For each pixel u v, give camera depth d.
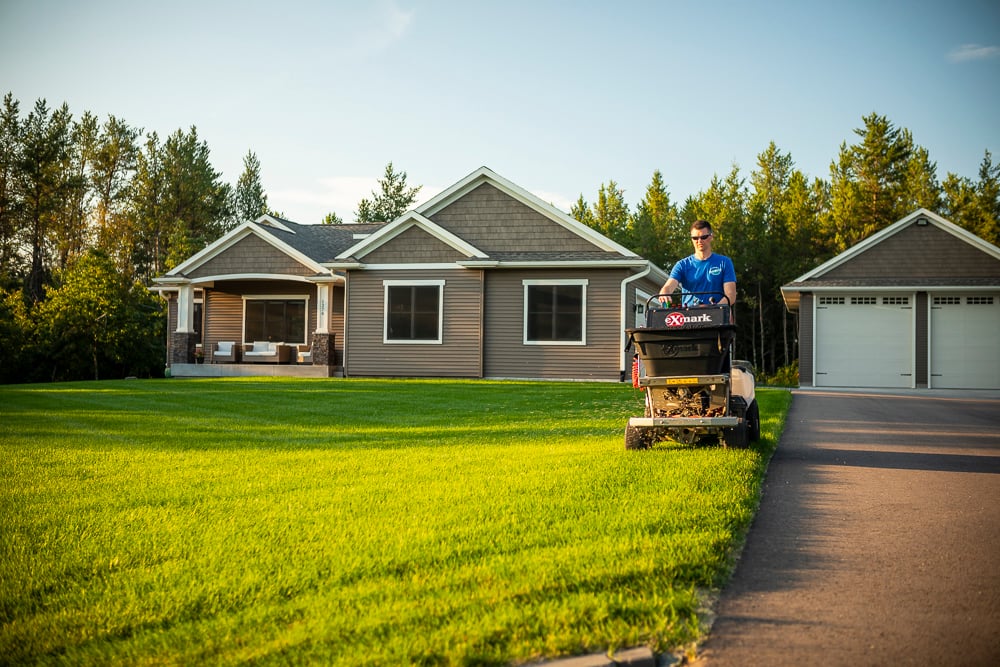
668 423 8.02
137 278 59.22
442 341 23.97
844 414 13.45
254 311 28.45
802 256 48.25
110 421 12.19
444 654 3.37
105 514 5.96
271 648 3.54
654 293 28.05
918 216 24.41
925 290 23.80
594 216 69.19
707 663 3.38
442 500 6.05
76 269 36.44
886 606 3.99
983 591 4.20
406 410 13.81
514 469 7.31
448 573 4.34
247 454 8.75
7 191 52.59
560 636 3.48
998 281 23.53
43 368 35.22
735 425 7.91
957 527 5.47
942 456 8.54
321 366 25.50
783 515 5.81
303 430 11.04
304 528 5.37
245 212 73.25
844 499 6.33
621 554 4.54
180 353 26.97
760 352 48.94
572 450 8.63
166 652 3.62
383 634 3.61
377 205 66.81
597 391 17.86
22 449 9.21
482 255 23.52
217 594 4.24
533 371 23.39
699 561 4.42
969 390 23.38
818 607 3.98
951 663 3.36
